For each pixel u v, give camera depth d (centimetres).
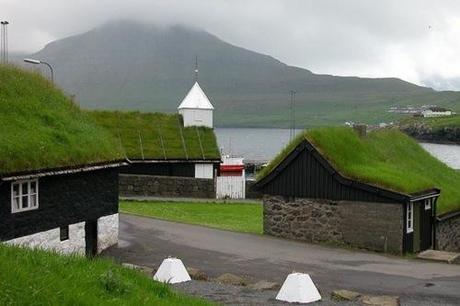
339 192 2616
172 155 4672
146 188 4288
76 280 873
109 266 1074
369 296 1551
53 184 2008
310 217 2700
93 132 2369
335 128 2923
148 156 4584
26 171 1827
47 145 1994
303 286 1416
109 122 4831
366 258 2339
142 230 2778
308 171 2702
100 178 2283
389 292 1723
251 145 19012
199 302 1098
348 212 2595
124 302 870
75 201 2131
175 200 4119
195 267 2041
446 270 2127
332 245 2625
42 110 2198
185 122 5097
